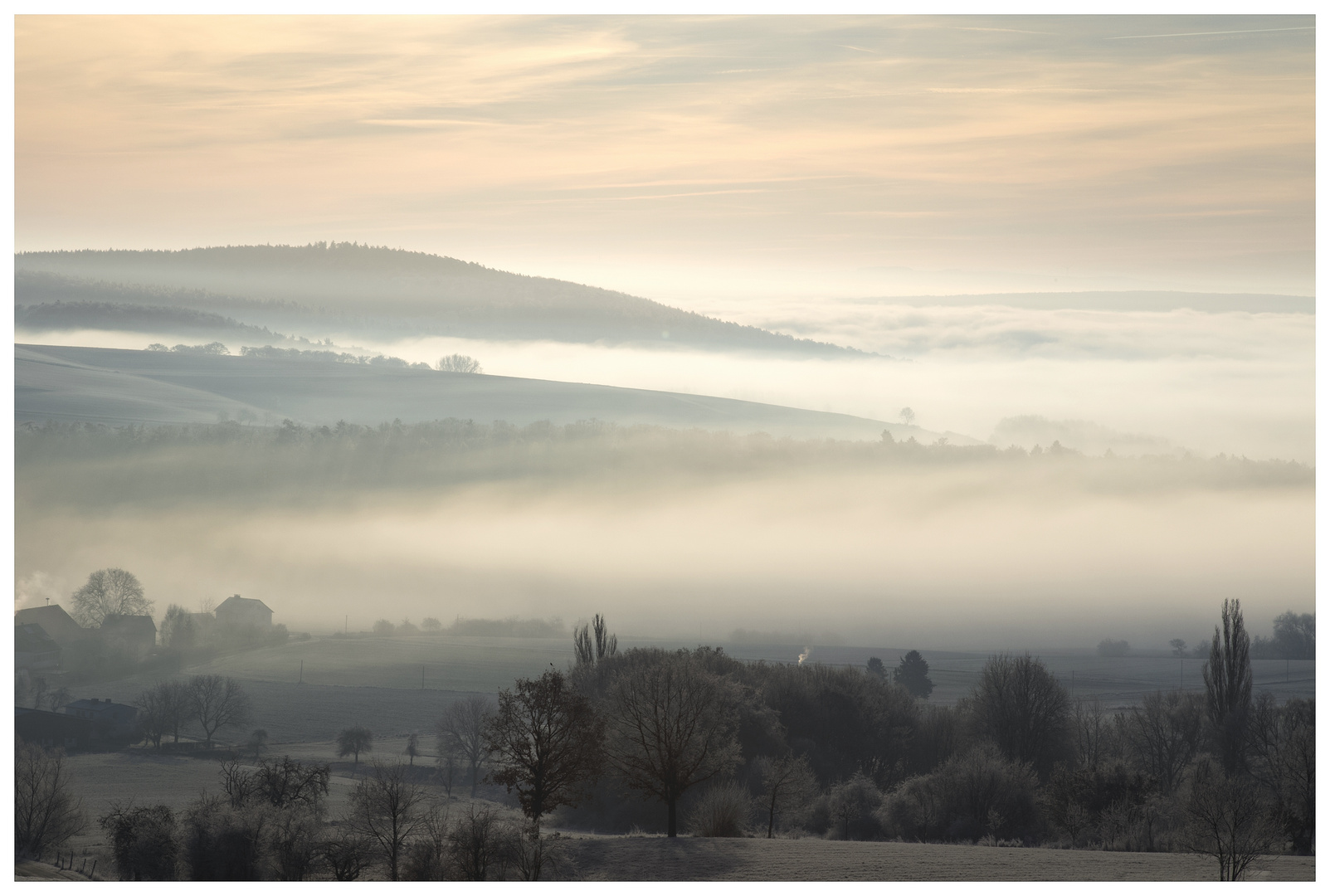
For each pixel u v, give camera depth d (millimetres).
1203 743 83750
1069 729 85438
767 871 42219
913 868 42344
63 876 47406
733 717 64062
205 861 46562
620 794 61719
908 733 85500
